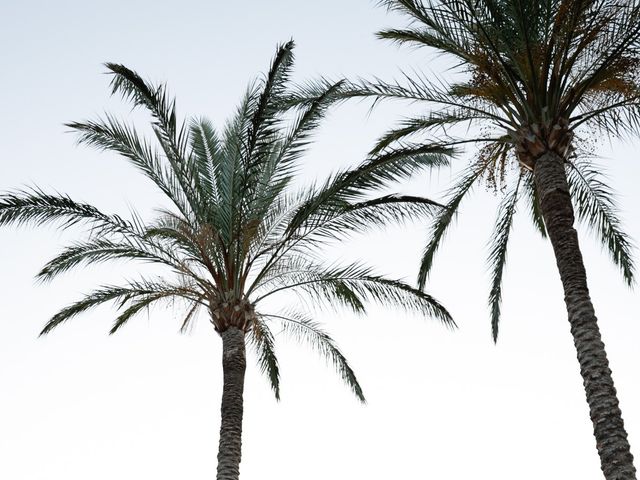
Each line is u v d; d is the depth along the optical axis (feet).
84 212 43.32
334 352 57.52
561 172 37.60
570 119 39.29
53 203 42.50
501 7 38.34
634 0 37.11
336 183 41.47
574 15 36.88
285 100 46.32
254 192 46.39
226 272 46.65
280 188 49.24
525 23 37.40
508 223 49.78
